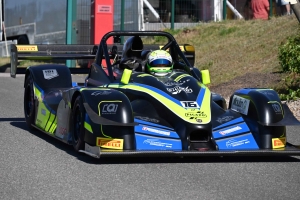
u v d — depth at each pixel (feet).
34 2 194.29
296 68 102.68
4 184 47.80
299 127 81.71
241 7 188.55
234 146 56.95
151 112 59.16
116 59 74.90
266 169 54.19
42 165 54.34
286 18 163.63
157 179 49.60
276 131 58.44
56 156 58.29
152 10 181.88
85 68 83.30
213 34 170.81
